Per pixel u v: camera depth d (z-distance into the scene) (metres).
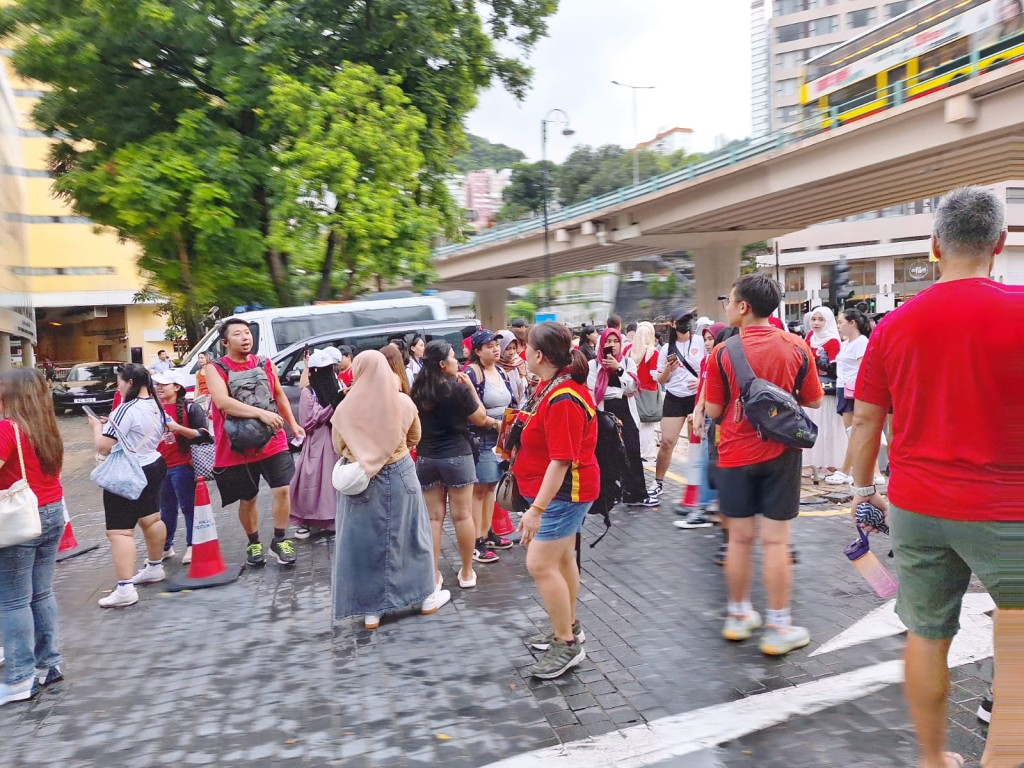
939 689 2.52
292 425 6.69
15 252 22.39
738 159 25.48
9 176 21.50
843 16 61.88
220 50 17.34
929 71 18.56
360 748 3.26
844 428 8.00
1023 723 2.34
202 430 6.27
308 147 16.30
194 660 4.36
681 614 4.59
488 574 5.68
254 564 6.18
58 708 3.85
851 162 21.27
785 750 3.04
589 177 75.06
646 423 9.36
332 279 19.59
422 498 4.94
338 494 4.74
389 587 4.71
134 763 3.27
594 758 3.07
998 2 16.61
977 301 2.29
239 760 3.23
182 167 16.08
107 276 44.12
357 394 4.65
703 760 3.00
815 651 3.93
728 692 3.55
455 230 20.91
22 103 41.47
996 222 2.31
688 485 6.80
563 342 3.68
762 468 3.86
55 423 4.14
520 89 21.83
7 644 3.96
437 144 19.67
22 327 23.06
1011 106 16.84
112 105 17.83
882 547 5.67
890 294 57.59
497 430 5.94
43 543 4.13
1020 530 2.25
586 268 45.34
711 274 33.84
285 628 4.79
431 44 18.97
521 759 3.09
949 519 2.33
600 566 5.64
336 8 17.75
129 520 5.41
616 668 3.89
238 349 6.03
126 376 5.43
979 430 2.28
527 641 4.34
